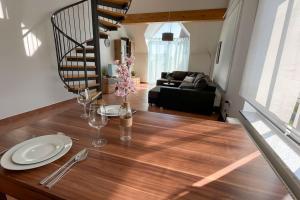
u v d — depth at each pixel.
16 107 3.31
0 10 2.92
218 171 0.76
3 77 3.06
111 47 6.64
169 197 0.62
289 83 1.21
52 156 0.82
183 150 0.91
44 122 1.24
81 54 4.51
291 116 1.15
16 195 0.74
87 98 1.43
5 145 0.95
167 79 6.39
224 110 3.38
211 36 6.18
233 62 2.92
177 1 4.93
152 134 1.08
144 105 4.52
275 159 1.13
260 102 1.67
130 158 0.84
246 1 2.43
